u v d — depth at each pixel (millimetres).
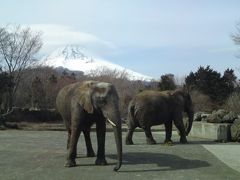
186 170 14227
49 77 63219
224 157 17172
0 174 13555
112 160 16266
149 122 22359
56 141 23875
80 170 14188
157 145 21750
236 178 13016
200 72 68625
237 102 43438
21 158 16828
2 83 41094
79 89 15289
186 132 24422
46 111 50000
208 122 26609
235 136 23859
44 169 14406
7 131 33156
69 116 15820
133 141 24188
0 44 47562
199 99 60656
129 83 84625
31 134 29672
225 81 68938
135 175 13336
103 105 14312
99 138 15227
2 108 43219
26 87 56188
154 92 22922
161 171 14016
